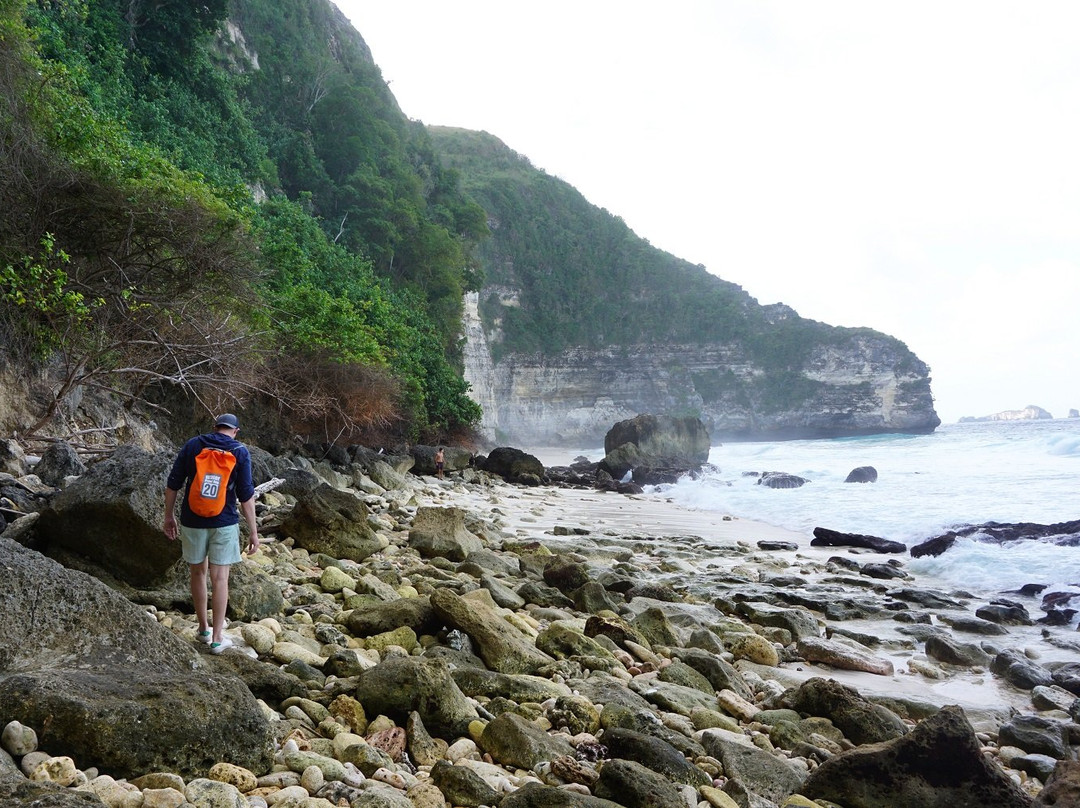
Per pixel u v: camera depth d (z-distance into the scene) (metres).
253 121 51.56
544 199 160.38
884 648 8.87
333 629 6.57
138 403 17.20
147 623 4.57
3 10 14.05
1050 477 27.83
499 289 135.50
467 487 26.16
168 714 3.72
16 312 12.49
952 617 9.99
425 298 55.12
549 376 136.50
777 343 144.75
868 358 139.38
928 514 19.42
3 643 4.04
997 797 4.55
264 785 3.76
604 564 12.64
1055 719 6.60
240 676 4.88
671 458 39.19
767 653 7.97
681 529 18.16
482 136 176.00
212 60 45.25
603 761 4.55
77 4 27.64
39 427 12.16
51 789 2.94
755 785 4.71
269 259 24.84
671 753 4.59
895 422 137.62
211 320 16.22
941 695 7.33
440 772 4.08
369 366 27.23
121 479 6.66
